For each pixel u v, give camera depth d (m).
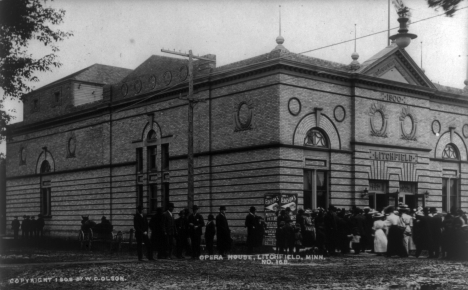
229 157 34.03
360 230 26.06
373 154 35.38
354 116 34.62
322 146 33.44
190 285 14.90
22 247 36.22
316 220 25.34
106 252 30.86
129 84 42.78
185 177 37.12
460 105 42.50
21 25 27.16
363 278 16.14
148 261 23.08
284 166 31.28
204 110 35.81
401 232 24.88
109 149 44.31
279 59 31.22
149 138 40.84
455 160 41.84
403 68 37.59
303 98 32.53
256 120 32.59
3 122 29.75
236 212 33.22
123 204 42.72
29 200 53.53
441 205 40.44
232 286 14.53
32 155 53.50
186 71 37.31
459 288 13.86
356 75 34.47
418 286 14.24
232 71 33.78
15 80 28.62
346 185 34.09
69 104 49.91
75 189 47.84
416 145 38.00
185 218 25.08
